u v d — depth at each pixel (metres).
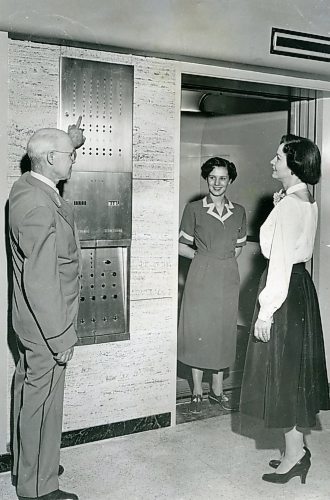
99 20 2.78
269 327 2.46
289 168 2.56
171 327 3.24
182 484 2.64
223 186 3.48
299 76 3.51
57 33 2.73
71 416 2.99
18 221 2.22
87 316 2.99
